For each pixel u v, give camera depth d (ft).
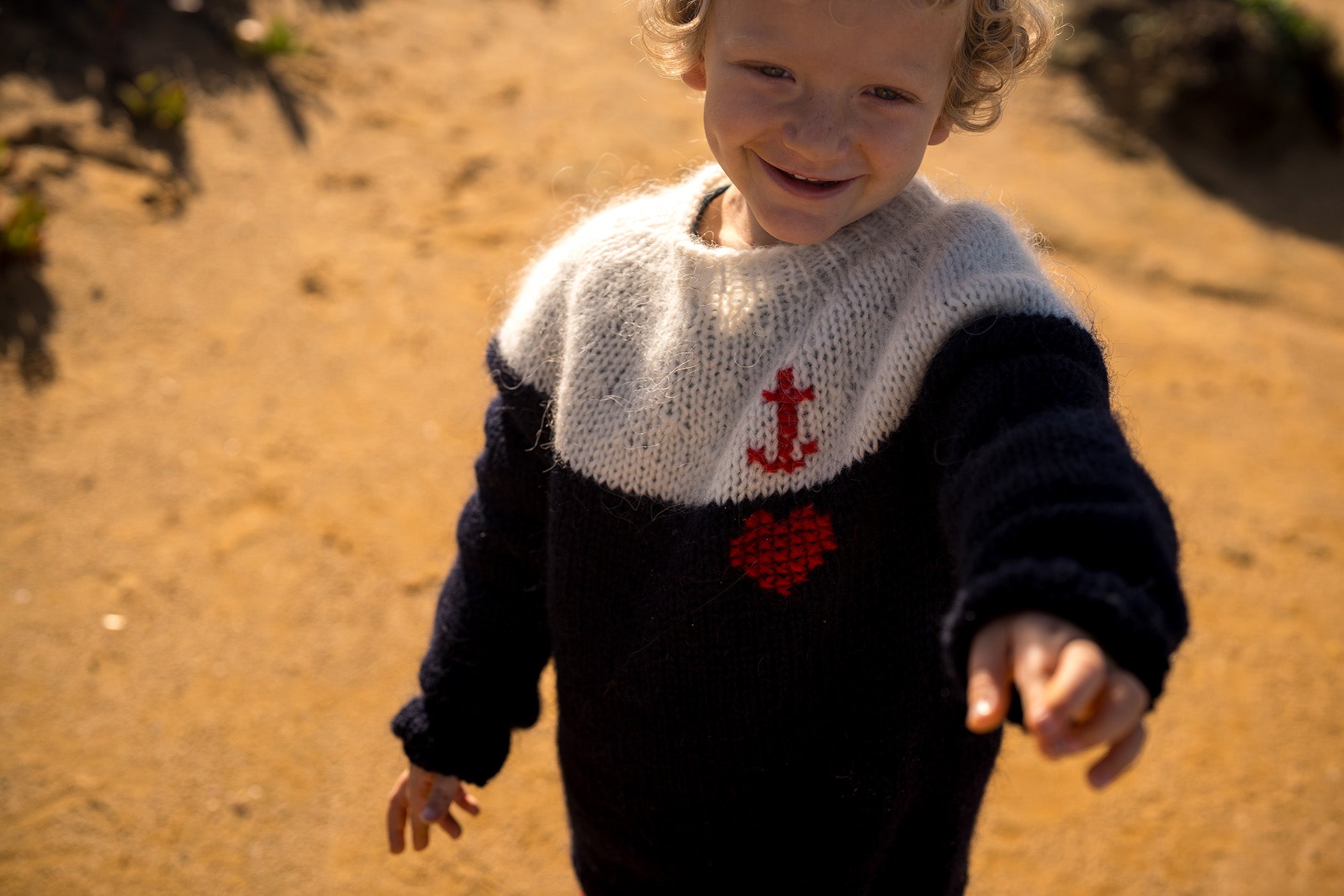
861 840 3.86
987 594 2.29
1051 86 25.22
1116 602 2.16
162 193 15.38
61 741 9.18
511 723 4.78
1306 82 25.85
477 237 16.38
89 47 16.89
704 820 4.04
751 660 3.65
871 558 3.45
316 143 17.52
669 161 19.24
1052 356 2.95
